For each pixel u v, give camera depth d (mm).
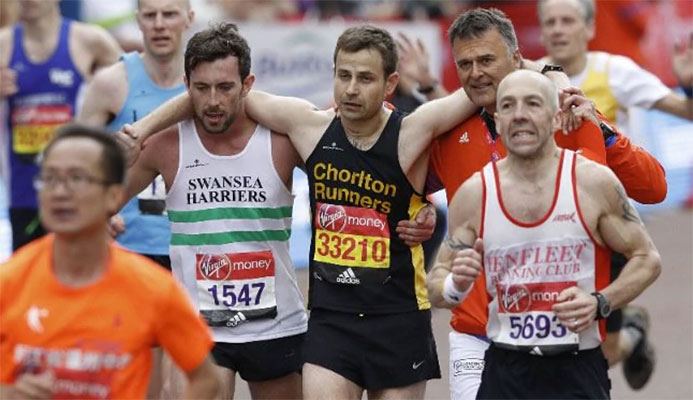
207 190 25141
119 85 30109
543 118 20516
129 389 17844
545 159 20859
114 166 17672
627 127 34438
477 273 20406
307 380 24078
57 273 17781
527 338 20969
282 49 47156
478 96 23422
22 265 17859
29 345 17672
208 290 25125
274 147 25031
